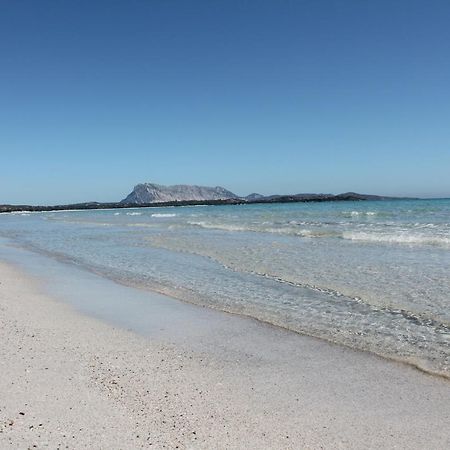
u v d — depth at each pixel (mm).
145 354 7059
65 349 7133
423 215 40688
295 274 13766
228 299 10992
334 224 33594
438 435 4523
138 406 5090
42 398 5203
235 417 4898
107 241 27672
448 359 6703
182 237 27844
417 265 14422
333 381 5977
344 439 4449
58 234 36156
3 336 7711
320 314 9359
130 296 11680
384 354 6992
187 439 4375
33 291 12398
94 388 5559
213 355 7051
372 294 10836
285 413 5023
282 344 7586
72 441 4238
